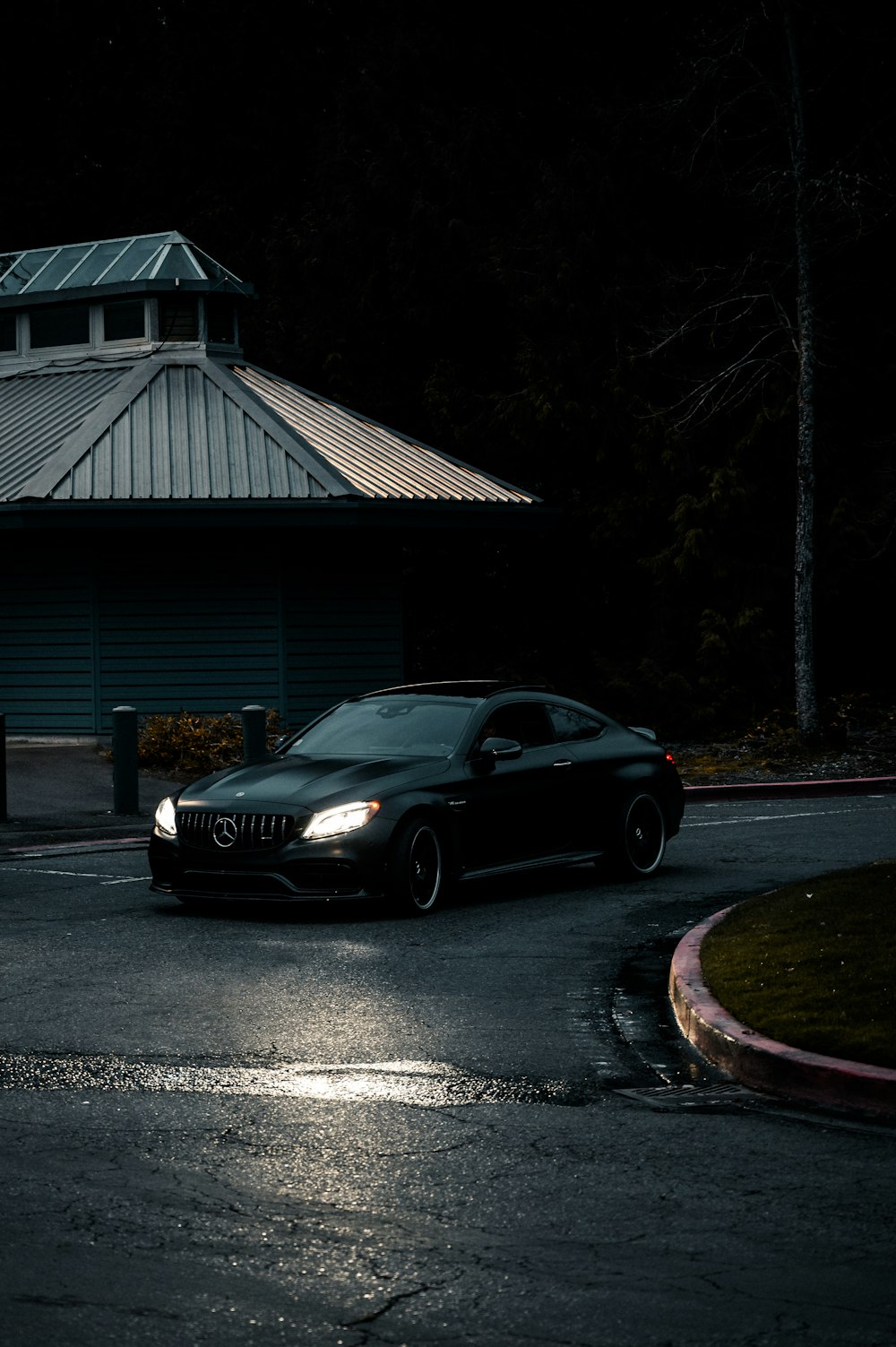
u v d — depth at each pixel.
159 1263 4.83
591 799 12.98
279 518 22.62
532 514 25.02
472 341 32.31
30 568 23.97
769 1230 5.15
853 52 29.38
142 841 15.66
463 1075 7.19
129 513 22.34
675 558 29.02
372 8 36.91
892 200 27.64
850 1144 6.16
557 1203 5.41
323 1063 7.39
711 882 13.03
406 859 11.40
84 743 23.39
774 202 27.02
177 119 37.91
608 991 9.02
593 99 31.73
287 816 11.23
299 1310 4.48
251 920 11.34
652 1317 4.44
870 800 19.62
